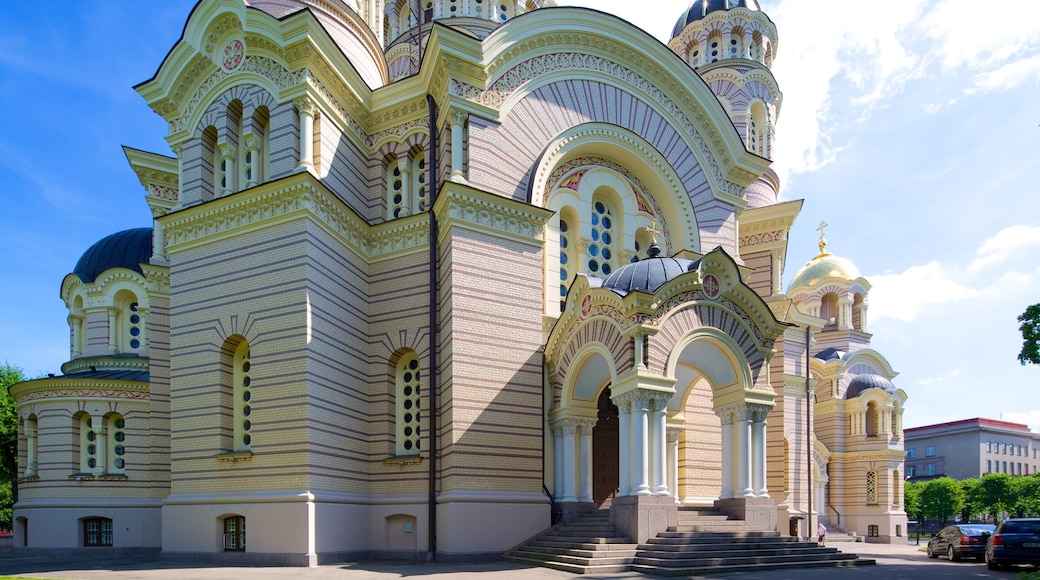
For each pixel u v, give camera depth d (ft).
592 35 89.15
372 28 106.22
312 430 66.80
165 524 71.61
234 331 71.82
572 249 89.25
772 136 141.08
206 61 80.48
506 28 81.46
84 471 103.65
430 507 71.46
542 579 54.85
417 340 77.56
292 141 73.92
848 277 204.54
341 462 71.51
